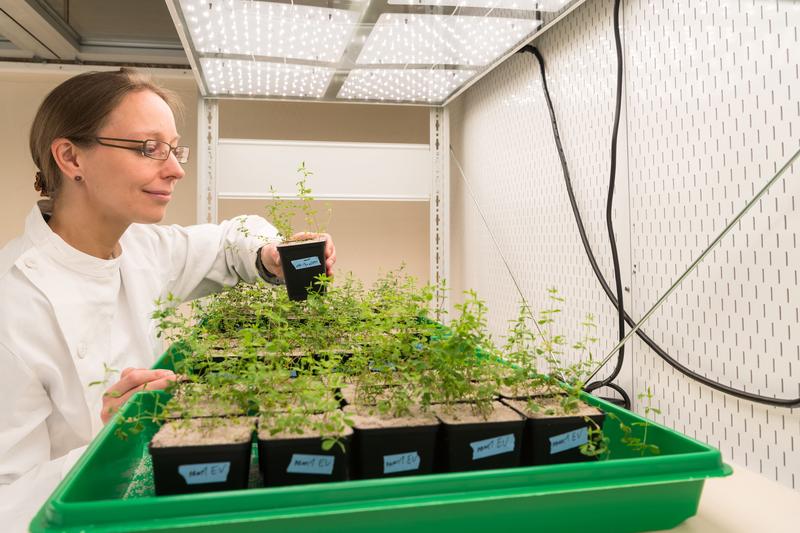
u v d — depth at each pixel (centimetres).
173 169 117
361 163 225
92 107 106
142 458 97
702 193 113
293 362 115
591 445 78
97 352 117
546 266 180
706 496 86
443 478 59
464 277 261
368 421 80
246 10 135
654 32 127
